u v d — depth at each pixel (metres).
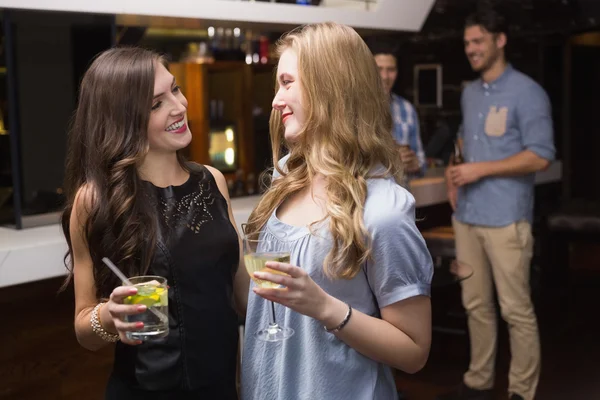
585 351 4.79
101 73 2.02
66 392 3.04
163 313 1.74
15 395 2.88
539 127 3.87
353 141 1.78
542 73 6.91
